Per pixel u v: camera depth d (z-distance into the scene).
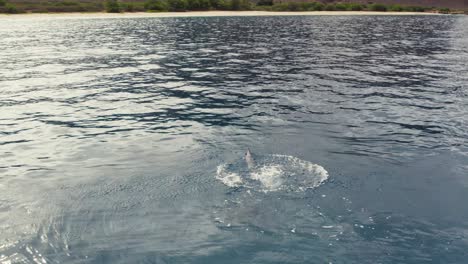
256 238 5.46
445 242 5.44
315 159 8.34
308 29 45.44
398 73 19.17
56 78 17.52
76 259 4.99
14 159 8.42
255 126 10.59
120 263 4.92
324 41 34.19
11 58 23.33
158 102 13.20
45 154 8.70
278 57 24.33
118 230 5.64
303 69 20.03
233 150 8.80
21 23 47.62
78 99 13.69
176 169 7.78
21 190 6.93
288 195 6.66
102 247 5.25
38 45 29.48
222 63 21.84
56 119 11.34
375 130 10.39
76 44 30.39
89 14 63.69
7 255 5.05
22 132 10.21
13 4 64.56
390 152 8.86
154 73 18.77
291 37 37.09
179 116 11.55
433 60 23.88
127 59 23.23
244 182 7.16
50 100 13.55
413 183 7.30
